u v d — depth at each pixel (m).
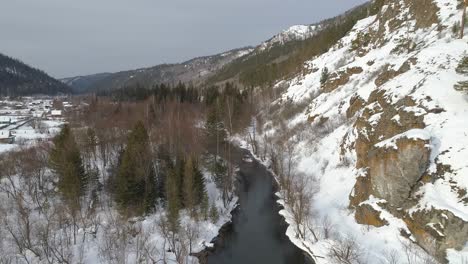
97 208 56.03
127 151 56.94
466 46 49.75
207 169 72.56
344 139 59.12
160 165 63.09
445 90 41.97
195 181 54.53
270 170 75.31
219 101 110.06
